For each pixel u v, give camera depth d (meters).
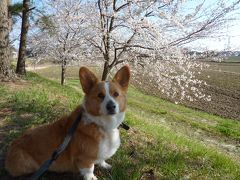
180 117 13.89
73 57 16.27
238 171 5.08
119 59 12.38
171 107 17.98
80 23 12.94
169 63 12.07
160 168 4.17
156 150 4.98
